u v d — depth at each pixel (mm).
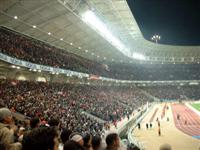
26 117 23672
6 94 30938
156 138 35969
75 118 31609
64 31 48531
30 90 38344
